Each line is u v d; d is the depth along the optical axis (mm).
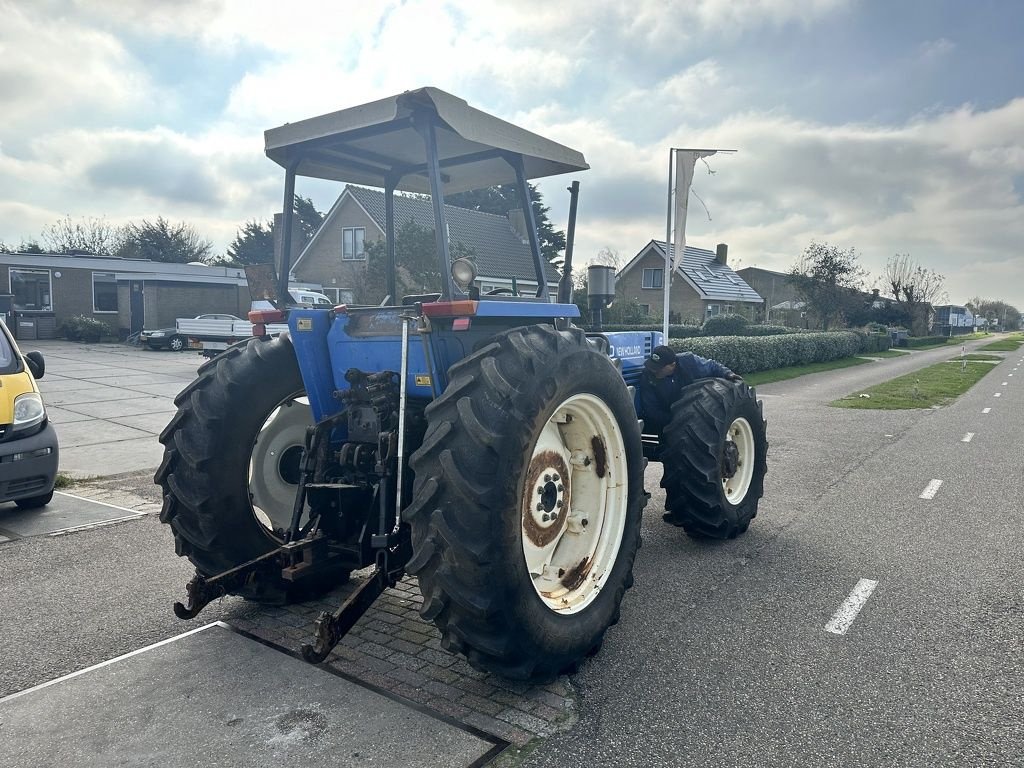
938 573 4668
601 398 3453
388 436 3229
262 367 3854
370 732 2832
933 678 3301
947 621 3926
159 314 27562
